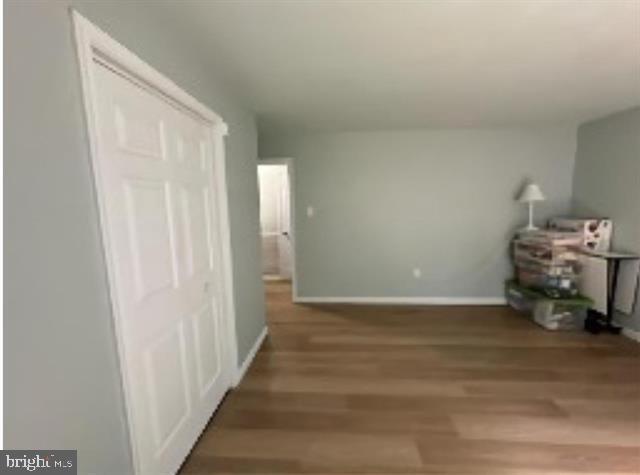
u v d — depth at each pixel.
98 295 1.20
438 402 2.37
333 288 4.71
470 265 4.49
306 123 3.86
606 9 1.59
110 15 1.25
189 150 1.98
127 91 1.39
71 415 1.07
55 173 1.01
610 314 3.53
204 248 2.17
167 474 1.68
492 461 1.84
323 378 2.71
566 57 2.13
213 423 2.18
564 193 4.25
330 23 1.68
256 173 3.33
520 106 3.25
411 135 4.33
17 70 0.88
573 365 2.84
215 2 1.47
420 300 4.60
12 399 0.88
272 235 5.97
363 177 4.46
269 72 2.29
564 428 2.08
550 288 3.69
